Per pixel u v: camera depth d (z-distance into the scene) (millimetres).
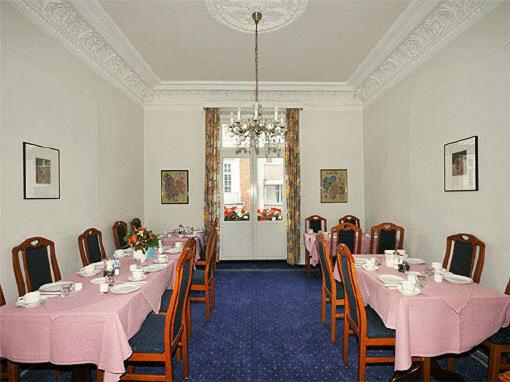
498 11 3178
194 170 7215
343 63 5773
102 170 5020
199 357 3141
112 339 2043
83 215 4406
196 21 4305
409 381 2588
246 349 3293
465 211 3691
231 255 7461
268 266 7012
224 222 7473
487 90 3340
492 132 3271
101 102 4984
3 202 2957
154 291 2838
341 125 7324
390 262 3449
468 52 3635
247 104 7078
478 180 3471
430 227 4438
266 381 2756
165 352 2344
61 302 2281
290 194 7152
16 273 2848
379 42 4906
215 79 6574
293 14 4125
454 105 3889
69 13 3777
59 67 3852
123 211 5902
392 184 5711
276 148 7547
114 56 5055
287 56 5461
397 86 5496
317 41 4895
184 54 5379
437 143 4262
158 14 4129
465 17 3582
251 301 4719
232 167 7512
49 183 3633
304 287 5418
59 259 3814
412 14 4016
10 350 2072
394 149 5621
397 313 2348
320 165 7324
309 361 3068
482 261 3172
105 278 2885
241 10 4047
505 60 3104
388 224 5004
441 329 2357
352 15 4156
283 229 7508
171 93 7051
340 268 3045
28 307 2182
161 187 7168
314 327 3812
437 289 2596
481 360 3098
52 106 3703
